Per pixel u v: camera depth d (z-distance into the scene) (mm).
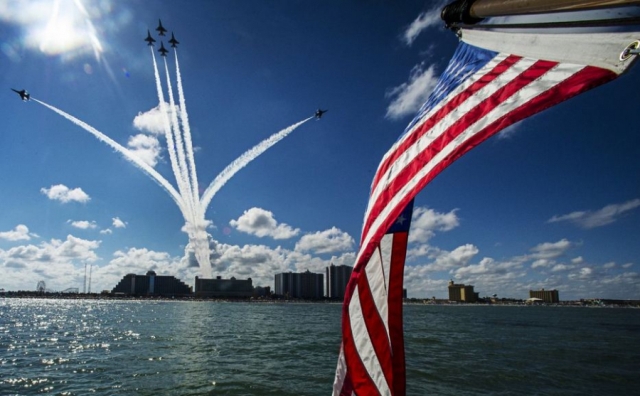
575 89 2076
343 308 3301
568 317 131750
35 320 78688
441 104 3059
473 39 3213
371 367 3125
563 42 2240
